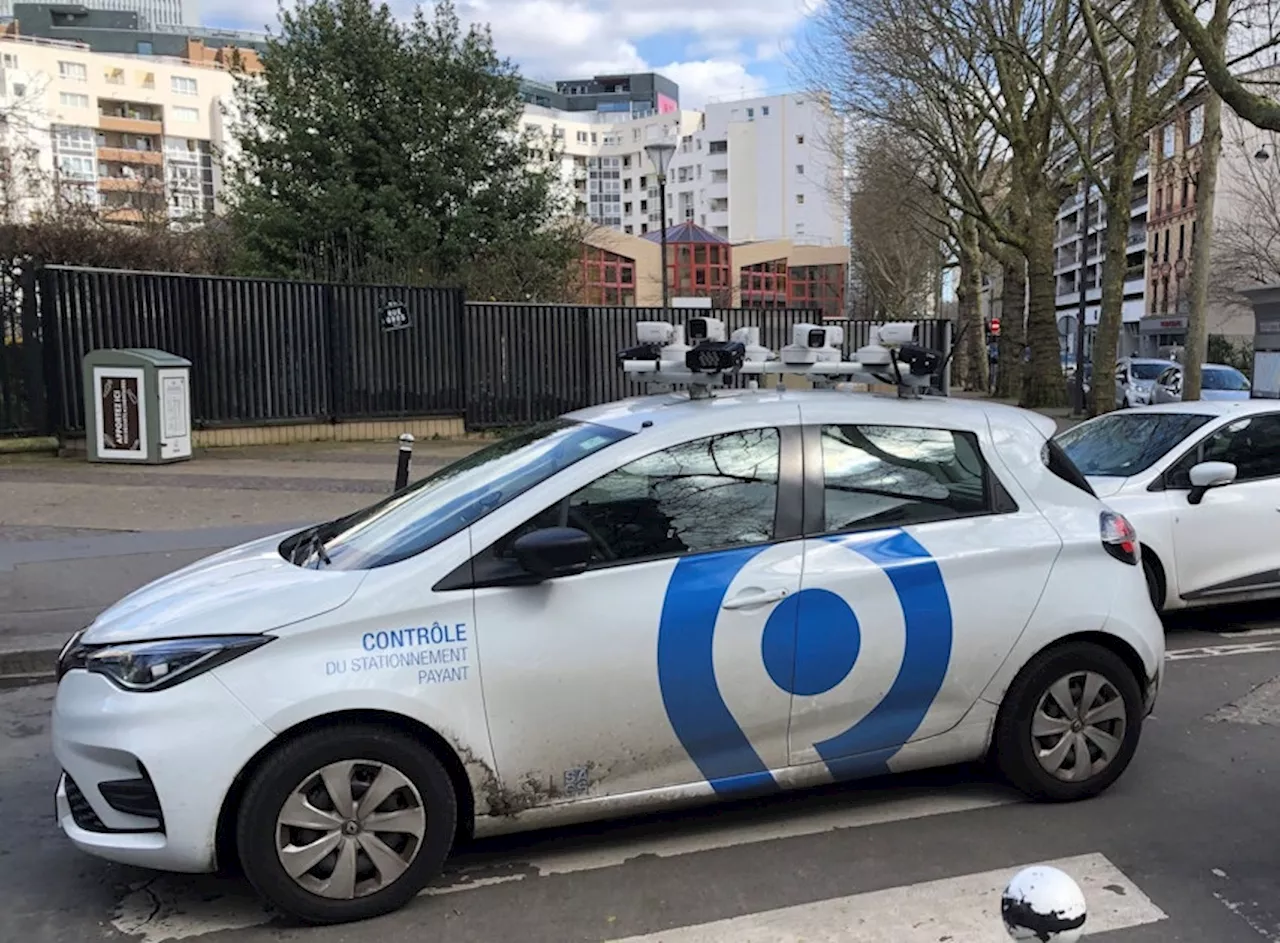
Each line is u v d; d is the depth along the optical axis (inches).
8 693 236.7
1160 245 2541.8
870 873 144.9
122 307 568.7
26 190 1089.4
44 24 4638.3
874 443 161.5
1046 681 163.0
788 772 151.8
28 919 136.9
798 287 3257.9
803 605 148.9
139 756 126.0
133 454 529.3
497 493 150.5
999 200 1243.8
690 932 130.5
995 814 163.9
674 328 189.0
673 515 148.9
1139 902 136.6
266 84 975.0
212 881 146.8
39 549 342.6
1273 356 644.1
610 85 5994.1
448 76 940.0
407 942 128.9
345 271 868.0
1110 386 733.3
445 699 133.7
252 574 148.3
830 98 1051.9
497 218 940.6
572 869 147.3
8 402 543.5
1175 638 269.6
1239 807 166.6
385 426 673.6
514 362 714.2
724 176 4517.7
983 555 158.9
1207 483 257.0
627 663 140.9
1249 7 613.0
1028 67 745.6
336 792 131.3
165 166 3582.7
